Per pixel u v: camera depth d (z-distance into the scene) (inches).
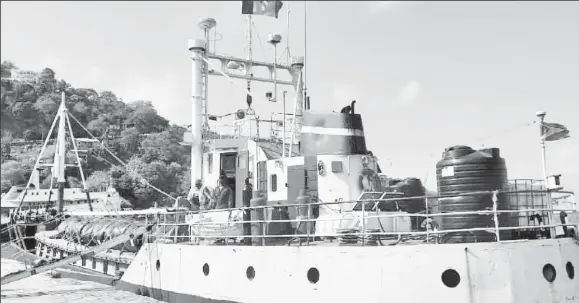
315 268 519.8
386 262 477.7
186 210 759.1
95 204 2160.4
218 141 843.4
